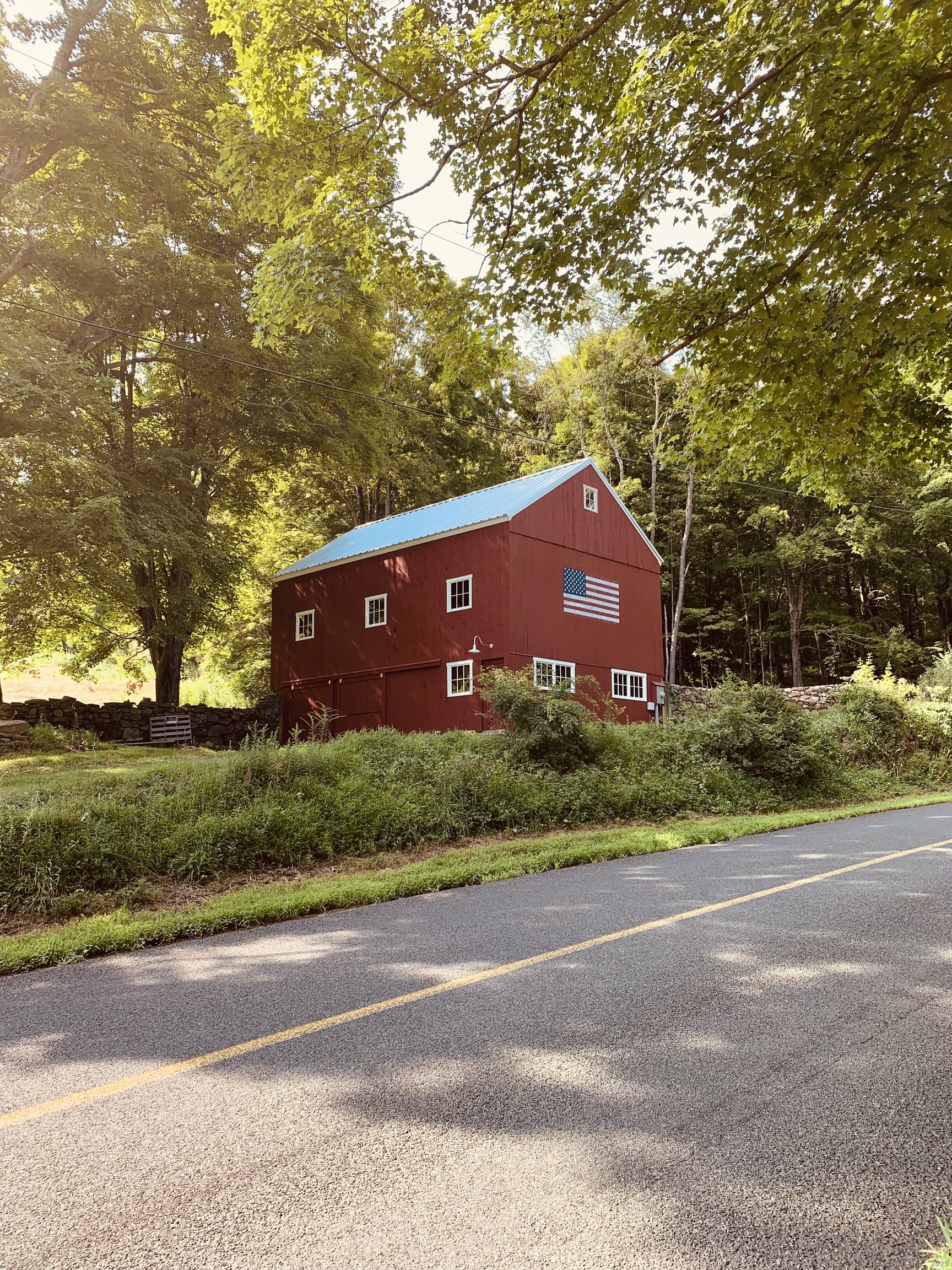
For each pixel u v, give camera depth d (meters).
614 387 36.12
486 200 7.00
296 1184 2.41
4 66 16.38
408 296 8.23
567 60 6.38
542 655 19.56
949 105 4.39
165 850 7.89
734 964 4.31
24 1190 2.45
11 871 7.09
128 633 26.67
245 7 6.74
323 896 6.56
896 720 17.84
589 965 4.41
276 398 22.62
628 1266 1.99
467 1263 2.02
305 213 7.06
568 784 11.55
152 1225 2.24
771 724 14.16
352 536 26.47
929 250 4.62
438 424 34.94
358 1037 3.56
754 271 5.43
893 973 4.07
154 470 20.00
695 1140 2.57
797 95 5.14
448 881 7.18
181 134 20.36
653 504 34.81
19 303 18.39
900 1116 2.67
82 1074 3.33
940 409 6.73
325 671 23.95
